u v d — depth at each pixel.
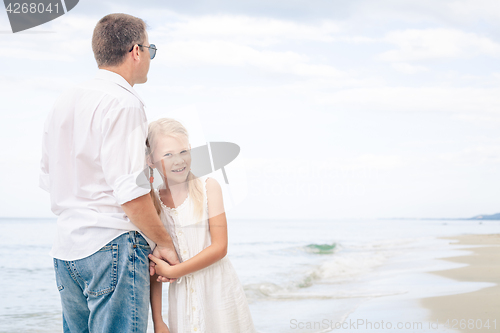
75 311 1.57
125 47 1.57
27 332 3.72
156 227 1.45
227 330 1.53
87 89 1.50
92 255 1.43
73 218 1.48
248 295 4.63
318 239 13.66
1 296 5.42
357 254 9.27
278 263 8.55
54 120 1.53
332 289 4.93
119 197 1.37
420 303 3.66
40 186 1.67
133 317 1.42
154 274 1.59
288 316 3.50
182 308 1.52
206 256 1.50
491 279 5.07
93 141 1.45
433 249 9.73
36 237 11.35
